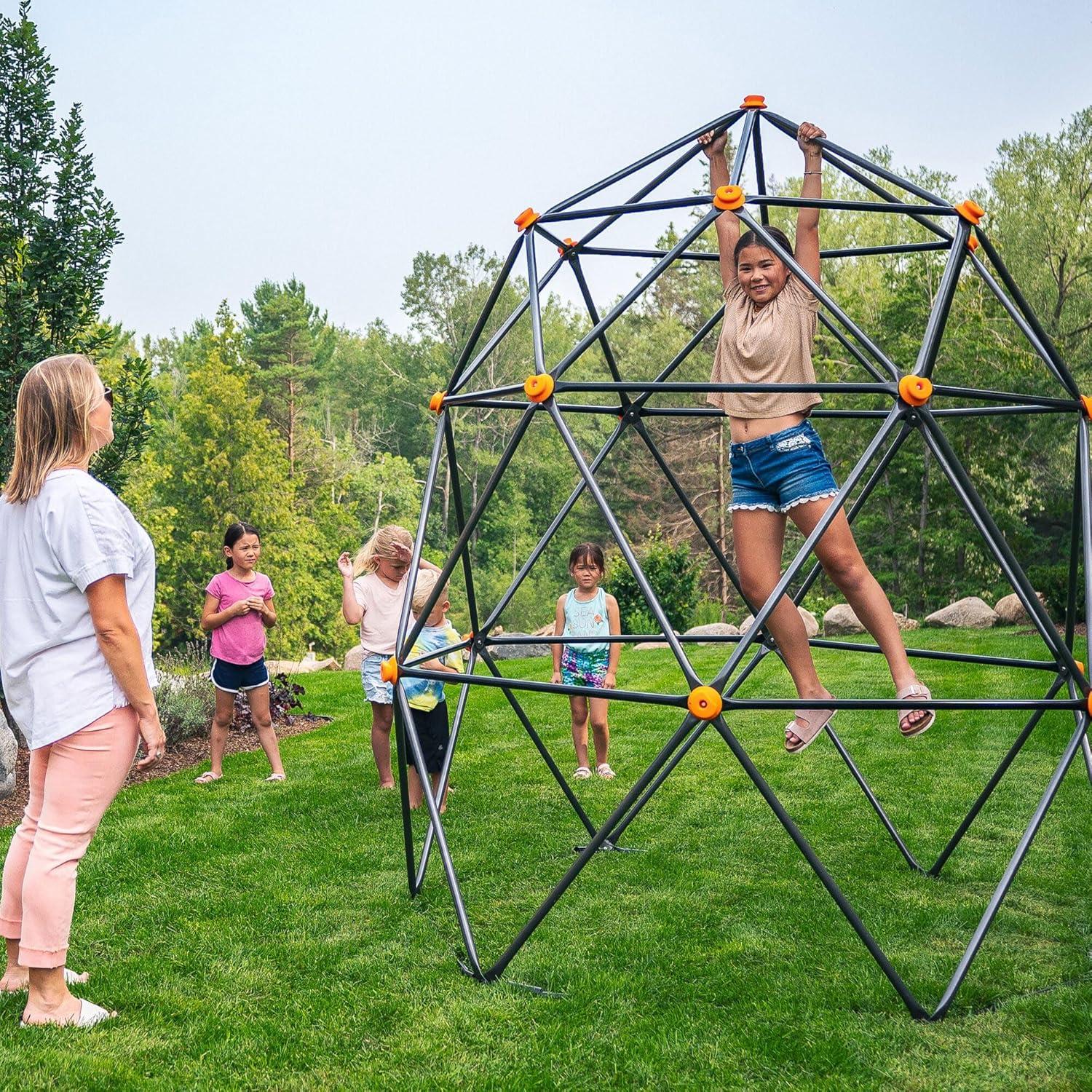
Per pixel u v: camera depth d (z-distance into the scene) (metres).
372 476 43.31
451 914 3.67
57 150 7.16
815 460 3.15
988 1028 2.69
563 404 4.49
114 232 7.48
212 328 56.62
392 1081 2.46
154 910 3.74
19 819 5.36
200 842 4.64
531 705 8.33
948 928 3.43
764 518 3.28
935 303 2.99
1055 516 20.61
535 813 5.07
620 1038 2.68
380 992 3.00
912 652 3.90
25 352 6.95
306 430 44.19
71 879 2.77
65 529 2.69
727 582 33.75
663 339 36.53
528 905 3.77
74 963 3.27
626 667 10.72
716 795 5.31
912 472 21.02
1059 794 5.16
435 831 3.41
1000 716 7.28
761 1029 2.70
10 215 7.12
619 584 15.98
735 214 3.28
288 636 35.12
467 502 43.09
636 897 3.82
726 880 3.99
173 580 33.31
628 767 6.05
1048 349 3.40
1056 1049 2.57
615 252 4.04
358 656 13.44
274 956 3.29
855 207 3.19
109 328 7.55
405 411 48.50
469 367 3.89
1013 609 14.78
